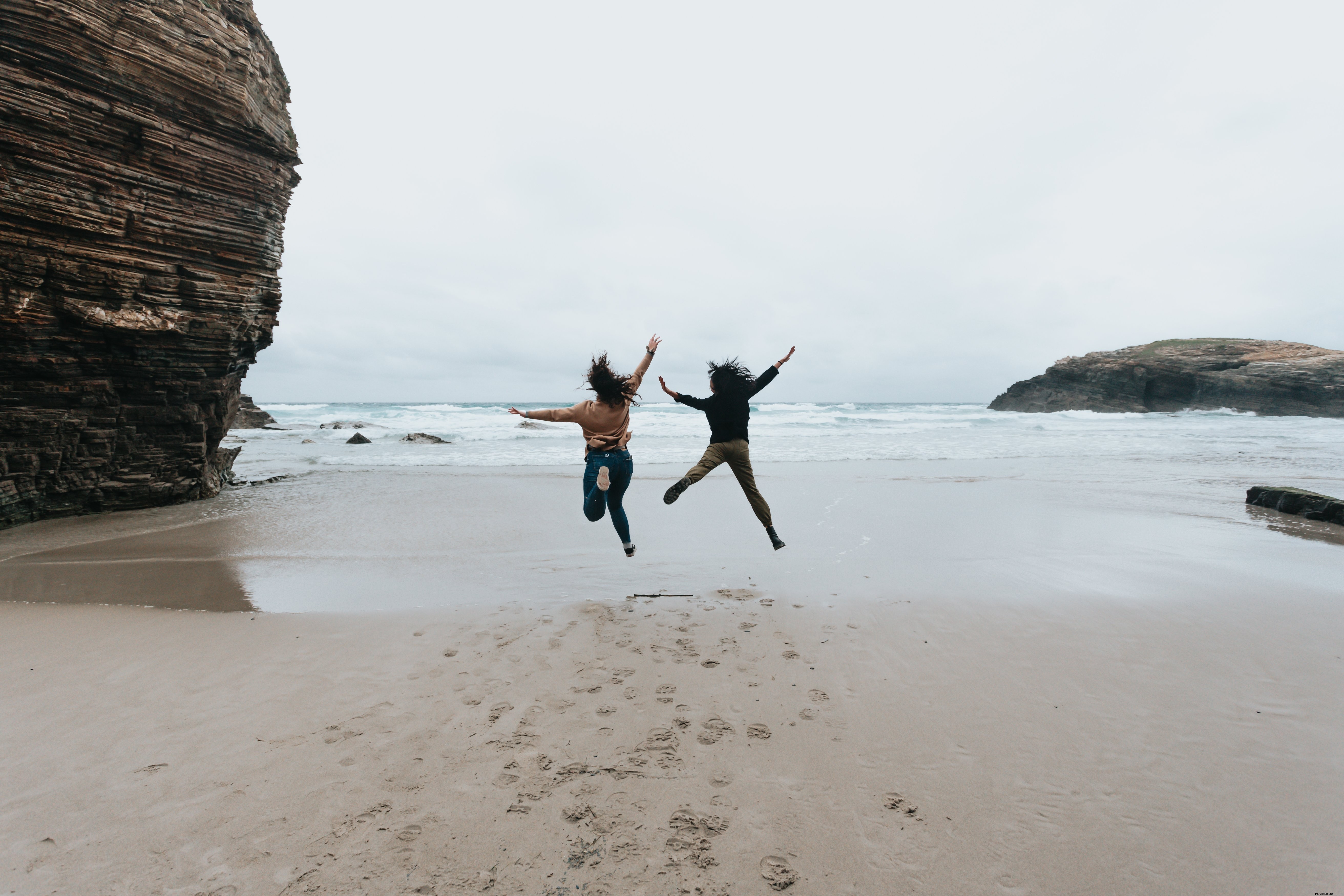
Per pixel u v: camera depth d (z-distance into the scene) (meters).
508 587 5.89
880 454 21.05
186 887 2.10
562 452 22.12
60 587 5.96
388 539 8.14
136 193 9.39
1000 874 2.19
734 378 5.82
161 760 2.86
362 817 2.47
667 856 2.28
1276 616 4.85
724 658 4.11
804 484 13.17
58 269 8.76
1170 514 9.73
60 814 2.46
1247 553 7.05
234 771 2.77
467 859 2.26
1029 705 3.42
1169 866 2.21
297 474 15.86
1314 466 16.67
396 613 5.07
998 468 16.52
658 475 15.05
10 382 8.77
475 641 4.44
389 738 3.07
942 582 5.90
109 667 3.96
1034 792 2.64
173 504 10.91
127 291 9.44
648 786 2.69
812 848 2.32
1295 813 2.49
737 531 8.53
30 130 8.25
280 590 5.82
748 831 2.42
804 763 2.86
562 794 2.63
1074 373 64.06
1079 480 13.98
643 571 6.45
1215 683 3.68
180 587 5.96
